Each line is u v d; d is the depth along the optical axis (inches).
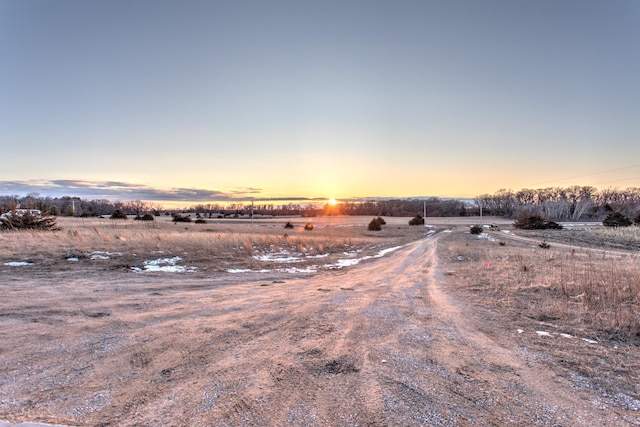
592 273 329.7
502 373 126.2
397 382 117.0
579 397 108.5
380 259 662.5
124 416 93.2
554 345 158.7
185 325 181.5
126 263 406.3
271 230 1621.6
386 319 201.9
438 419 93.5
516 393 110.3
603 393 111.7
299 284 341.1
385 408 99.0
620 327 182.2
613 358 143.3
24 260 375.2
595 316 203.9
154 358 135.3
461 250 791.7
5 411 94.5
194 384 113.3
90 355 136.9
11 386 109.7
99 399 102.5
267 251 628.7
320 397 105.3
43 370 122.0
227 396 105.1
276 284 338.0
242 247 623.2
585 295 251.1
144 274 360.2
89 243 496.7
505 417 95.4
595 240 1218.6
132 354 138.9
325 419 92.7
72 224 1055.6
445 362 136.2
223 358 136.6
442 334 173.8
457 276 397.1
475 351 149.6
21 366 125.0
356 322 194.1
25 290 256.5
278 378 118.7
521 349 152.7
